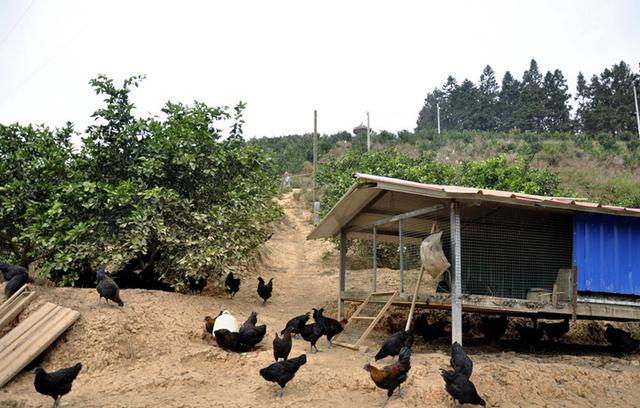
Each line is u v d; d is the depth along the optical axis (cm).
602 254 1039
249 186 1405
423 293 993
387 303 1009
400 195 1143
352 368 821
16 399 711
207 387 785
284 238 2702
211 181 1383
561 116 7188
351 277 1814
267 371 737
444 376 677
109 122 1332
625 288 1048
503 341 1270
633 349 1102
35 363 843
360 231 1341
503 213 1060
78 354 858
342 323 1098
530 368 823
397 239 1359
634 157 3981
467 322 1371
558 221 1054
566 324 1190
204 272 1343
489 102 8250
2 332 902
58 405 698
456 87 9162
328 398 729
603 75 7100
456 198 893
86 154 1315
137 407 691
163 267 1288
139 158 1260
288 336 836
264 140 6125
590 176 3541
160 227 1179
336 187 2155
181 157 1275
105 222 1234
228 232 1307
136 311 988
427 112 9419
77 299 1010
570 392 785
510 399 736
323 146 5381
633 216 1055
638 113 5728
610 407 756
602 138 4812
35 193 1239
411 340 898
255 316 1030
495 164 2052
